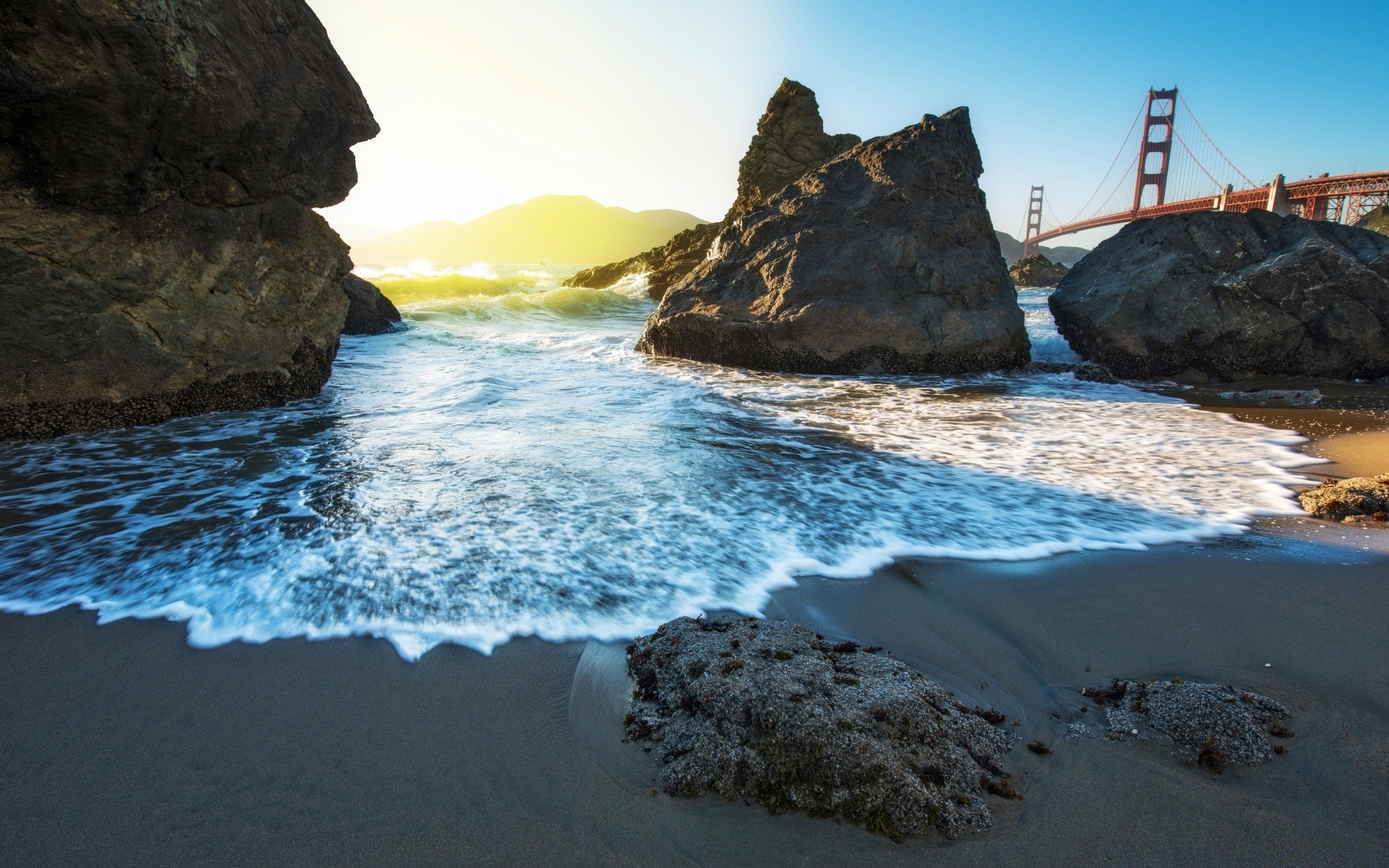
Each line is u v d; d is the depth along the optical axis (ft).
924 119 45.68
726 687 8.22
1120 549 14.20
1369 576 13.01
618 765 7.97
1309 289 34.17
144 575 12.27
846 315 38.60
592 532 14.23
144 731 8.44
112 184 20.47
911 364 38.09
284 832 6.98
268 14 23.25
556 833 7.04
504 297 76.89
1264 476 18.92
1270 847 6.88
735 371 38.32
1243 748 8.19
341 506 15.44
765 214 47.57
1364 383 33.50
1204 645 10.64
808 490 17.21
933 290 39.47
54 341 20.85
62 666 9.73
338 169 27.78
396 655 10.10
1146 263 38.55
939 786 7.36
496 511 15.20
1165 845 6.91
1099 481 18.35
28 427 20.80
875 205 42.91
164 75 19.62
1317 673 9.87
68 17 17.56
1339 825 7.13
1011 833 7.04
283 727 8.55
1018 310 39.75
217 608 11.26
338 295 29.32
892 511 15.98
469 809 7.30
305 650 10.19
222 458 19.24
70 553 13.10
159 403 23.18
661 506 15.80
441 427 23.08
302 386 27.66
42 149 19.07
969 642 10.77
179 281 22.98
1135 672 9.98
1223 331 34.99
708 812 7.30
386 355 40.96
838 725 7.54
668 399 29.04
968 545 14.20
